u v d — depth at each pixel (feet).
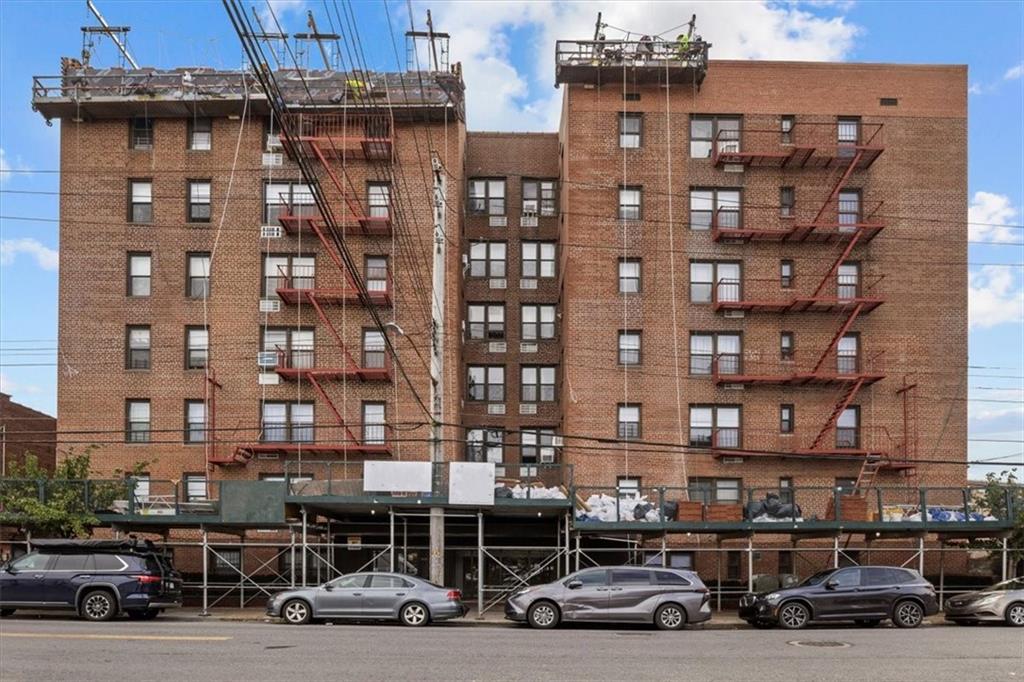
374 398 129.39
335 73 132.26
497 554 122.83
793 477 127.24
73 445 127.54
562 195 142.10
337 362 129.90
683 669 49.47
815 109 131.54
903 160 131.75
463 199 145.79
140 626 71.82
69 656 51.88
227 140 132.46
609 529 96.78
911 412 128.47
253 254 131.13
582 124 131.44
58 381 129.49
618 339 129.29
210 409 128.47
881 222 130.62
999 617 83.46
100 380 129.49
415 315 130.21
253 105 130.31
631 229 130.52
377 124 130.82
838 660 53.98
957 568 123.34
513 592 102.53
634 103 131.75
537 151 151.74
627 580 79.87
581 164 130.93
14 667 47.67
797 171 131.44
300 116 129.80
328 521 108.99
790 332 130.31
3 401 164.25
